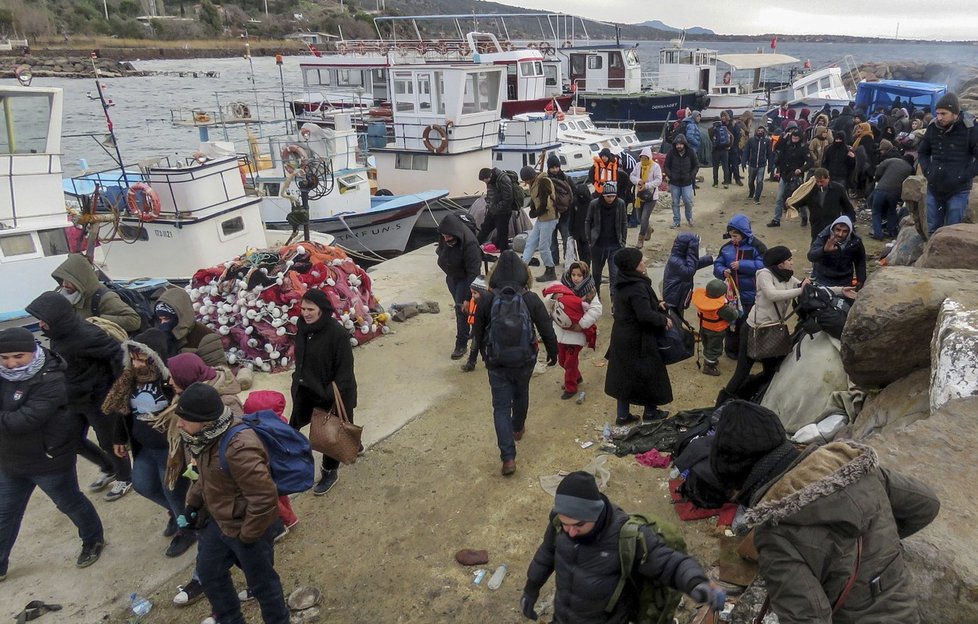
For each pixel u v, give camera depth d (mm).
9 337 4234
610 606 2887
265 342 8000
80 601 4617
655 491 5352
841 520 2273
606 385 6195
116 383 4469
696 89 32406
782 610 2291
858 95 28797
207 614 4449
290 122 20719
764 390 6219
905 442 3986
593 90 30641
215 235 11336
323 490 5625
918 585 3158
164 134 30188
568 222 11039
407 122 17594
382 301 10289
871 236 12750
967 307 4766
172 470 4207
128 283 8805
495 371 5633
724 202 17047
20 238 8281
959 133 8188
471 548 4898
